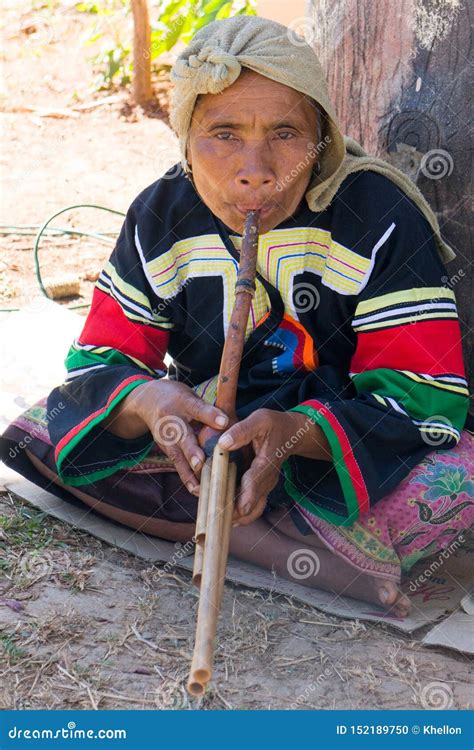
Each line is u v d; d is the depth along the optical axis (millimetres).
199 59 1928
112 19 6594
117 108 6066
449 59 2439
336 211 2158
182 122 2029
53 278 4258
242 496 1924
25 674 1940
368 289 2160
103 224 4859
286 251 2180
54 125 5910
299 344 2279
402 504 2113
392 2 2502
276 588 2223
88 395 2270
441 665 1997
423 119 2510
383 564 2119
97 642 2037
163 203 2268
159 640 2053
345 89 2684
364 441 2092
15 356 3342
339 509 2113
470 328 2572
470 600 2178
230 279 2229
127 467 2314
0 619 2084
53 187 5219
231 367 1979
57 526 2445
